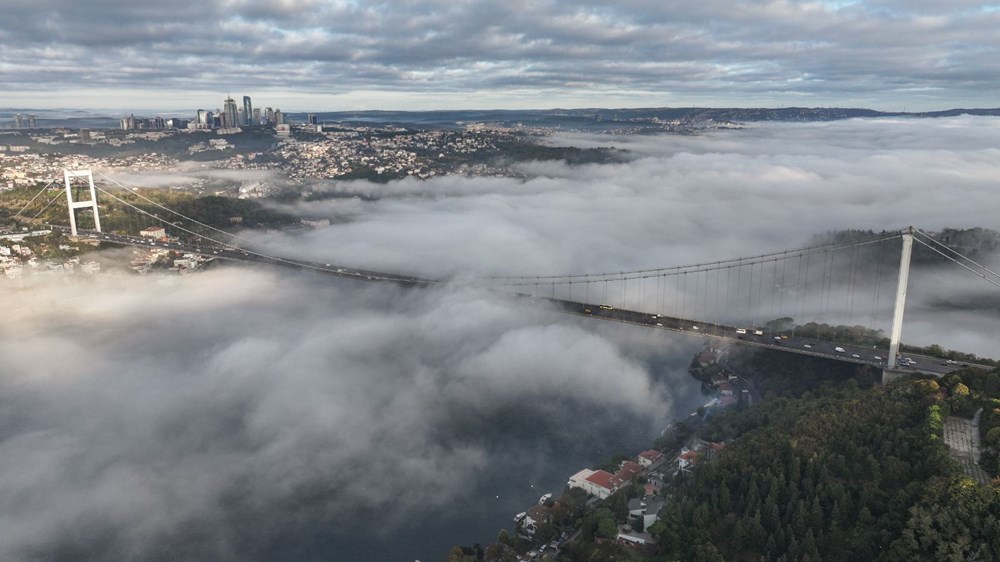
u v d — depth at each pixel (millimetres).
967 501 121812
